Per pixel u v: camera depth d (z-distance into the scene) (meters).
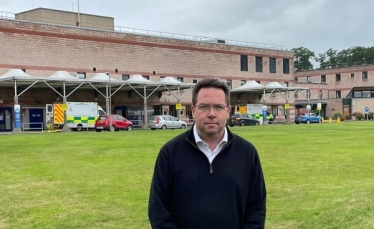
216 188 2.94
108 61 43.59
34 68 38.50
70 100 41.47
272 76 59.59
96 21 48.31
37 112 39.09
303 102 76.50
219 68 53.59
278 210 6.64
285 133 25.92
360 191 7.75
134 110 45.78
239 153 3.06
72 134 27.48
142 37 46.38
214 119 2.97
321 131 28.17
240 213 3.04
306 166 11.28
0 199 7.66
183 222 2.95
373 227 5.37
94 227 5.95
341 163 11.80
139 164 11.94
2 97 37.25
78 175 10.17
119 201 7.46
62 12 46.03
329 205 6.76
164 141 20.27
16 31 37.47
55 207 7.06
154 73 47.31
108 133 28.77
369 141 19.08
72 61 40.94
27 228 5.91
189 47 50.59
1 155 14.37
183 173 2.96
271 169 10.77
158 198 3.01
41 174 10.36
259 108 51.66
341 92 84.62
